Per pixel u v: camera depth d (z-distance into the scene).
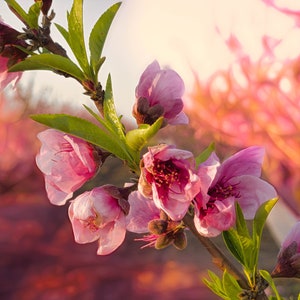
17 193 1.85
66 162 0.45
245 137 1.50
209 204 0.43
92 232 0.45
